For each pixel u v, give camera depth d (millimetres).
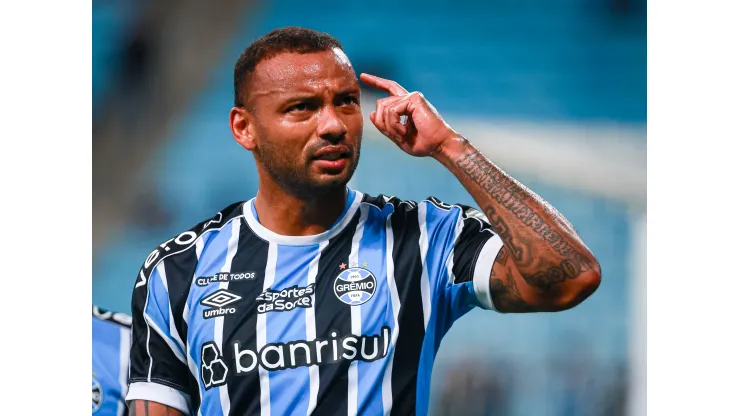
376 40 15391
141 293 8438
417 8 15367
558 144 15453
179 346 8297
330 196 8242
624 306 15227
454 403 15031
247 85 8117
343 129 7785
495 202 7594
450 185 15297
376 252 8242
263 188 8352
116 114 15086
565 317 15172
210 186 15305
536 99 15453
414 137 8086
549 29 15383
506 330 15086
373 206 8555
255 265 8273
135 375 8422
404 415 7883
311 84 7773
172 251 8508
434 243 8297
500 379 15039
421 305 8086
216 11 15156
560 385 15023
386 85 8281
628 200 15414
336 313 8000
